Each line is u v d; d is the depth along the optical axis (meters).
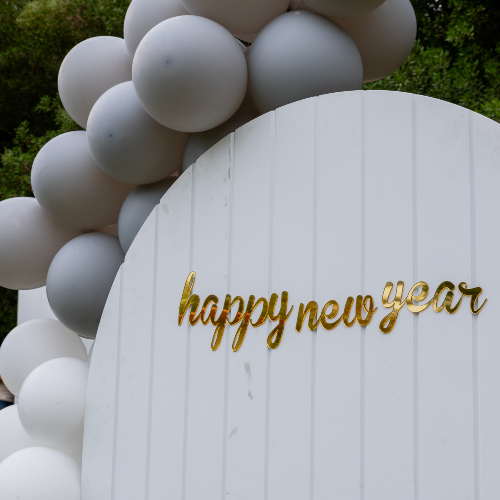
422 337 1.28
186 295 1.53
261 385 1.42
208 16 1.49
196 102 1.36
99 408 1.62
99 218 1.80
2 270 1.86
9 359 1.99
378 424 1.29
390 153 1.35
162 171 1.63
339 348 1.34
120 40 1.87
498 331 1.23
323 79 1.41
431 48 3.78
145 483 1.53
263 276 1.44
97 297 1.69
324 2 1.42
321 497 1.32
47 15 5.32
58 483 1.52
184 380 1.51
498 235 1.25
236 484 1.42
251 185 1.48
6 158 5.15
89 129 1.57
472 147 1.29
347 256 1.36
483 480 1.21
